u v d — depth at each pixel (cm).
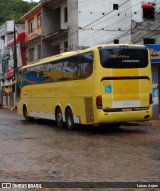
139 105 1734
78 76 1830
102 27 3616
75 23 3575
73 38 3616
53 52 4281
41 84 2348
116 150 1261
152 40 3756
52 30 4266
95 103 1678
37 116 2453
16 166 1027
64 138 1614
